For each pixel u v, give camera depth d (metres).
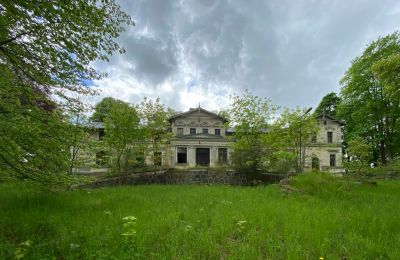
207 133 31.05
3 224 5.09
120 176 17.38
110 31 5.71
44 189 7.35
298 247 3.87
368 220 5.66
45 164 6.48
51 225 4.96
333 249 4.00
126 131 18.11
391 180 15.00
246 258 3.57
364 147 13.70
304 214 6.08
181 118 32.78
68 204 7.35
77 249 3.84
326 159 31.70
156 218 5.60
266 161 18.36
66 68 5.81
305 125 18.23
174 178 19.27
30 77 5.61
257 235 4.56
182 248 3.98
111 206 7.28
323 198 8.95
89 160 11.81
